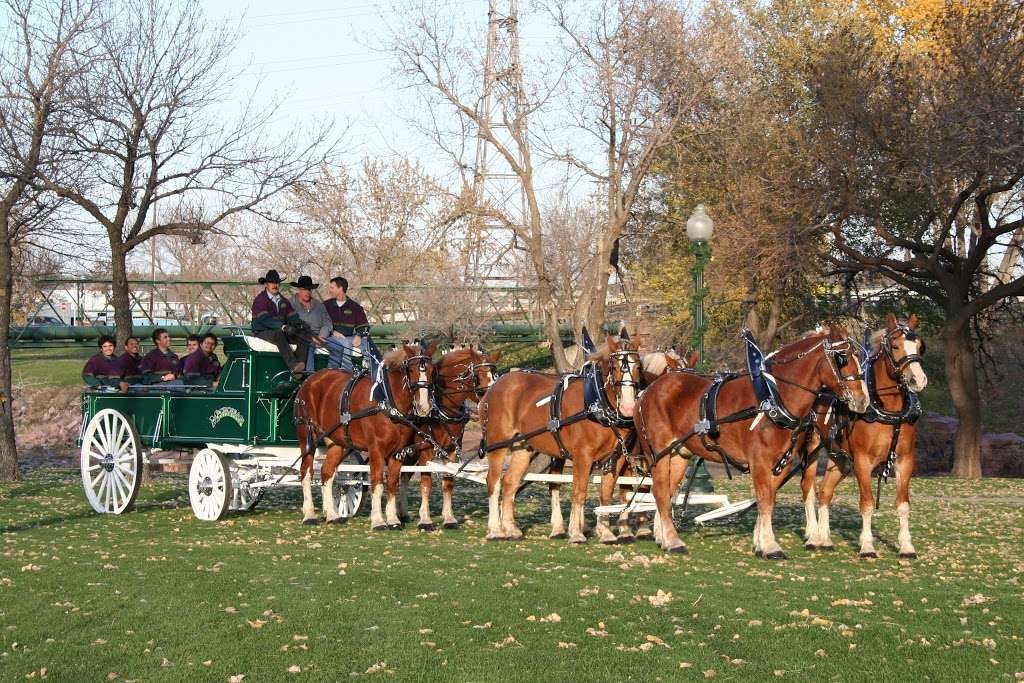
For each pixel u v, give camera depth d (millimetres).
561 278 38938
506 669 8125
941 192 29422
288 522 17234
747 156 30984
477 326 43281
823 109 30312
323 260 55000
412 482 27234
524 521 18312
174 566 12305
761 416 12648
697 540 15133
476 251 31469
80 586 11094
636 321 34625
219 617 9773
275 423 17859
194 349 20312
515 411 15273
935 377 40656
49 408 44594
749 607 10000
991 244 30984
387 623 9508
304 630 9305
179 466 18969
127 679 8031
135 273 78875
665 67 28984
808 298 36562
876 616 9688
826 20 33562
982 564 12766
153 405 19016
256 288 54844
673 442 13562
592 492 23797
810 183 29922
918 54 30859
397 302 45875
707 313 36938
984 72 26578
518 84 29359
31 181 24922
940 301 33406
